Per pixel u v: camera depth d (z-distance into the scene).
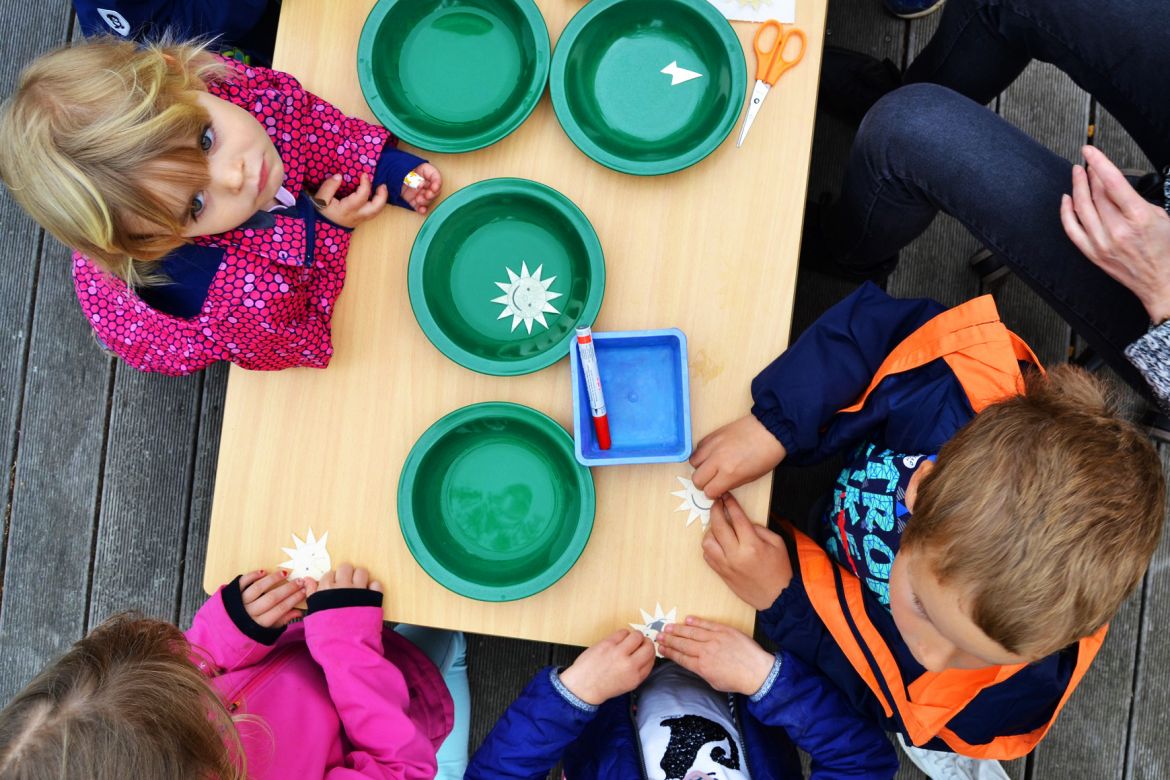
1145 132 1.04
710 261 1.01
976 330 0.95
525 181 0.99
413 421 1.04
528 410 0.99
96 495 1.61
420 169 1.02
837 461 1.54
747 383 1.01
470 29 1.04
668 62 1.02
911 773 1.52
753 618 1.03
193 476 1.60
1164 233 0.82
